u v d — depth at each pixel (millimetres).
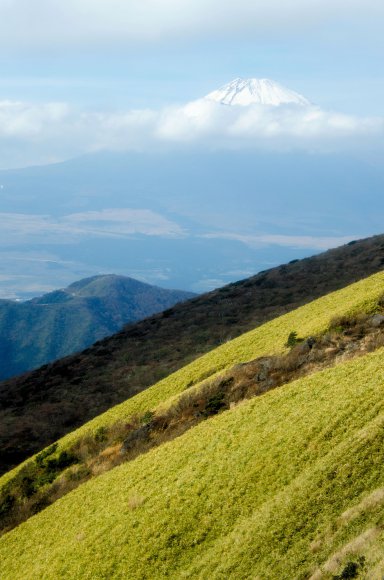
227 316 109438
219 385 50656
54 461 55531
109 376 89812
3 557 42844
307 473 29609
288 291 116000
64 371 100000
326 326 50688
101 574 32812
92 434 58062
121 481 42781
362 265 119062
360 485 26609
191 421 47625
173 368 83500
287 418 36625
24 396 92500
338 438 31203
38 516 46156
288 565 24625
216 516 31672
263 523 28047
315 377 41500
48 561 37719
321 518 26141
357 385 36125
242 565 26500
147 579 30484
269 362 48906
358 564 21500
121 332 119188
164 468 40375
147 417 53500
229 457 36156
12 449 68562
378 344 43406
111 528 36656
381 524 23203
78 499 44688
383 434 28781
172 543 31844
